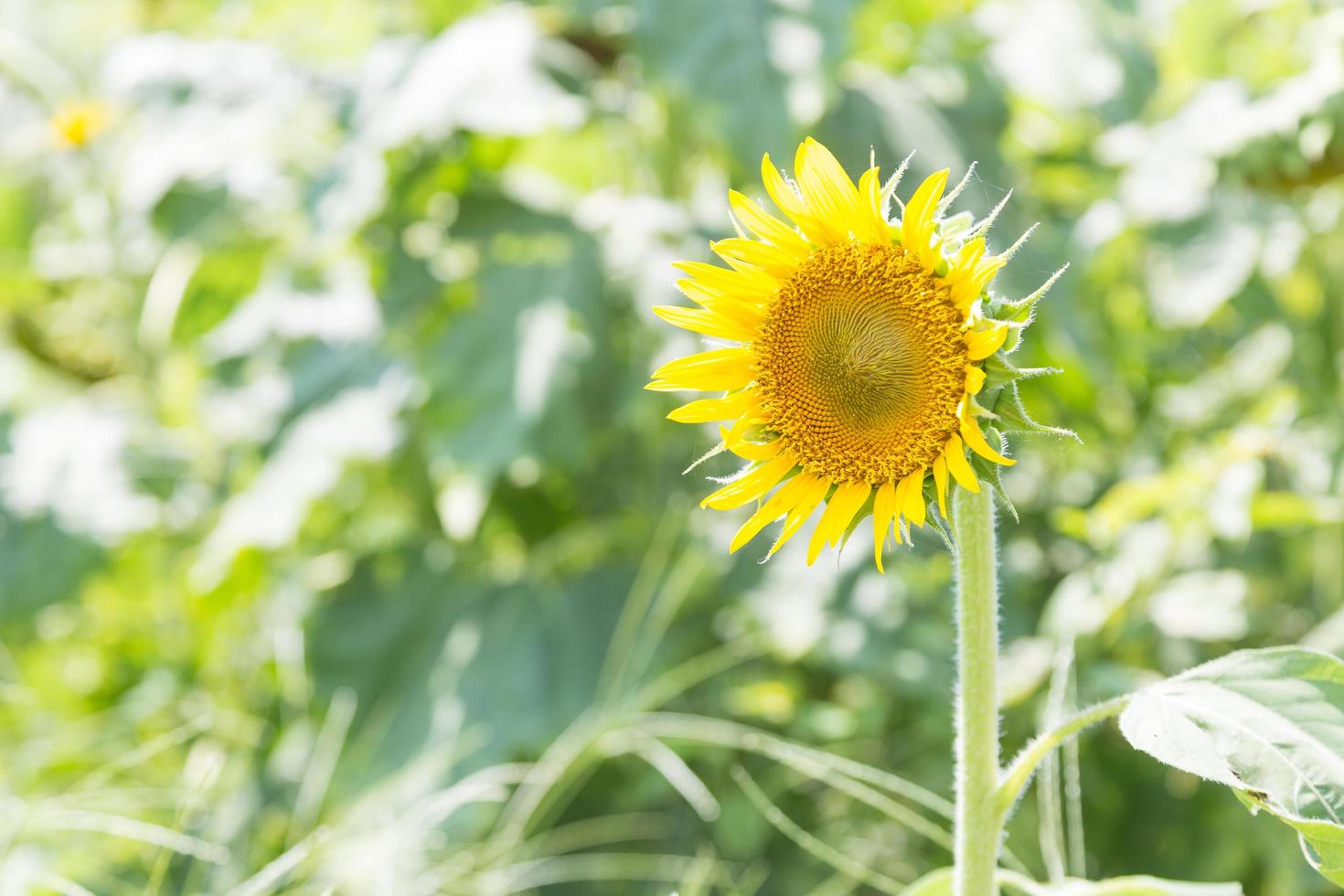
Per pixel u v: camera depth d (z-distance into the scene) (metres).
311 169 2.21
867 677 1.88
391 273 2.00
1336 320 1.79
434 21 2.19
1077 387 1.92
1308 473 1.72
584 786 1.96
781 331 1.19
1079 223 1.82
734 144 1.76
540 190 2.13
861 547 1.84
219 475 2.31
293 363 2.07
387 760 1.93
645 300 1.82
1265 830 1.65
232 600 2.09
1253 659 1.13
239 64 2.16
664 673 1.89
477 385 1.88
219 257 2.27
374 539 2.20
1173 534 1.64
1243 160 1.67
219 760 1.69
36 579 2.18
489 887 1.60
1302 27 1.79
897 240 1.18
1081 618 1.66
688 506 2.07
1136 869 1.74
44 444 2.31
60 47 2.96
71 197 2.65
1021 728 1.71
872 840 1.78
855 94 2.01
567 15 1.88
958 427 1.15
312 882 1.60
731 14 1.80
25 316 2.64
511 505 2.15
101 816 1.53
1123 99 2.05
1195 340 2.15
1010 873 1.22
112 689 2.15
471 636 2.04
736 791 1.85
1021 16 2.17
